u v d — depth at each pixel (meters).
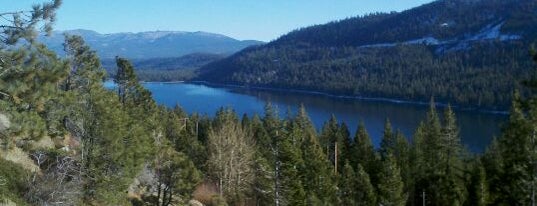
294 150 42.16
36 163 29.52
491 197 52.91
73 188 25.89
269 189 42.28
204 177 51.12
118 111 30.86
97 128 28.72
